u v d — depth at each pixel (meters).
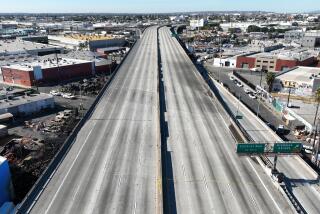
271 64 148.12
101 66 144.62
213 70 151.12
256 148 46.53
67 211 37.91
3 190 46.50
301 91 103.69
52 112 88.94
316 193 45.41
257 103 98.69
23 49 174.75
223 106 77.62
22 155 61.41
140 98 82.81
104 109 73.44
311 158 61.72
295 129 77.12
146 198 40.69
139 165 48.53
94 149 53.25
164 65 126.69
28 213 37.34
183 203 40.50
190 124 66.00
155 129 62.53
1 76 131.12
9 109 81.81
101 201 39.88
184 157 51.78
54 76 125.12
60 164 48.19
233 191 43.25
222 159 51.59
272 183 45.53
